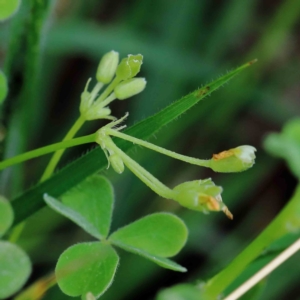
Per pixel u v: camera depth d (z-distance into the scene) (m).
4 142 0.28
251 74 0.41
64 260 0.23
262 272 0.25
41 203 0.25
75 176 0.25
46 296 0.30
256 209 0.40
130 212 0.36
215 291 0.26
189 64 0.39
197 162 0.23
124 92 0.24
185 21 0.41
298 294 0.36
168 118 0.24
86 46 0.36
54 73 0.38
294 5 0.40
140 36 0.38
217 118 0.41
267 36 0.41
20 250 0.22
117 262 0.24
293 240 0.27
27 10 0.27
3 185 0.29
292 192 0.41
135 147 0.25
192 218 0.36
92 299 0.23
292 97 0.46
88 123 0.38
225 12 0.42
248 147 0.23
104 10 0.42
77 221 0.24
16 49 0.28
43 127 0.38
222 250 0.35
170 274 0.34
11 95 0.28
